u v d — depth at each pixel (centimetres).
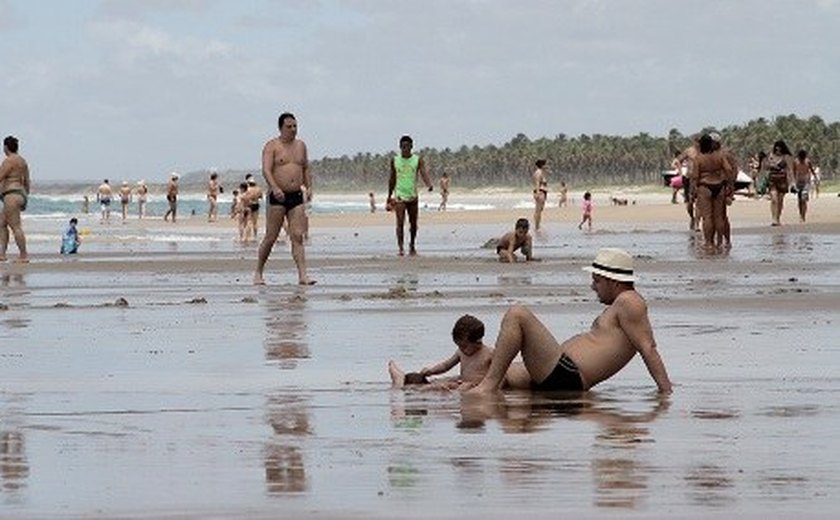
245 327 2194
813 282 2981
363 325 2195
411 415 1298
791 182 6794
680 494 885
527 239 3997
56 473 991
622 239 5578
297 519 815
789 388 1450
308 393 1461
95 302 2753
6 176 4347
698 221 6247
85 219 12669
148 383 1543
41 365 1722
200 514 834
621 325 1494
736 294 2658
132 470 1000
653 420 1243
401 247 4531
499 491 899
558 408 1345
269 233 3244
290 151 3262
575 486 915
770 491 895
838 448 1073
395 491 902
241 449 1094
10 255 5216
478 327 1550
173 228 9519
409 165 4494
